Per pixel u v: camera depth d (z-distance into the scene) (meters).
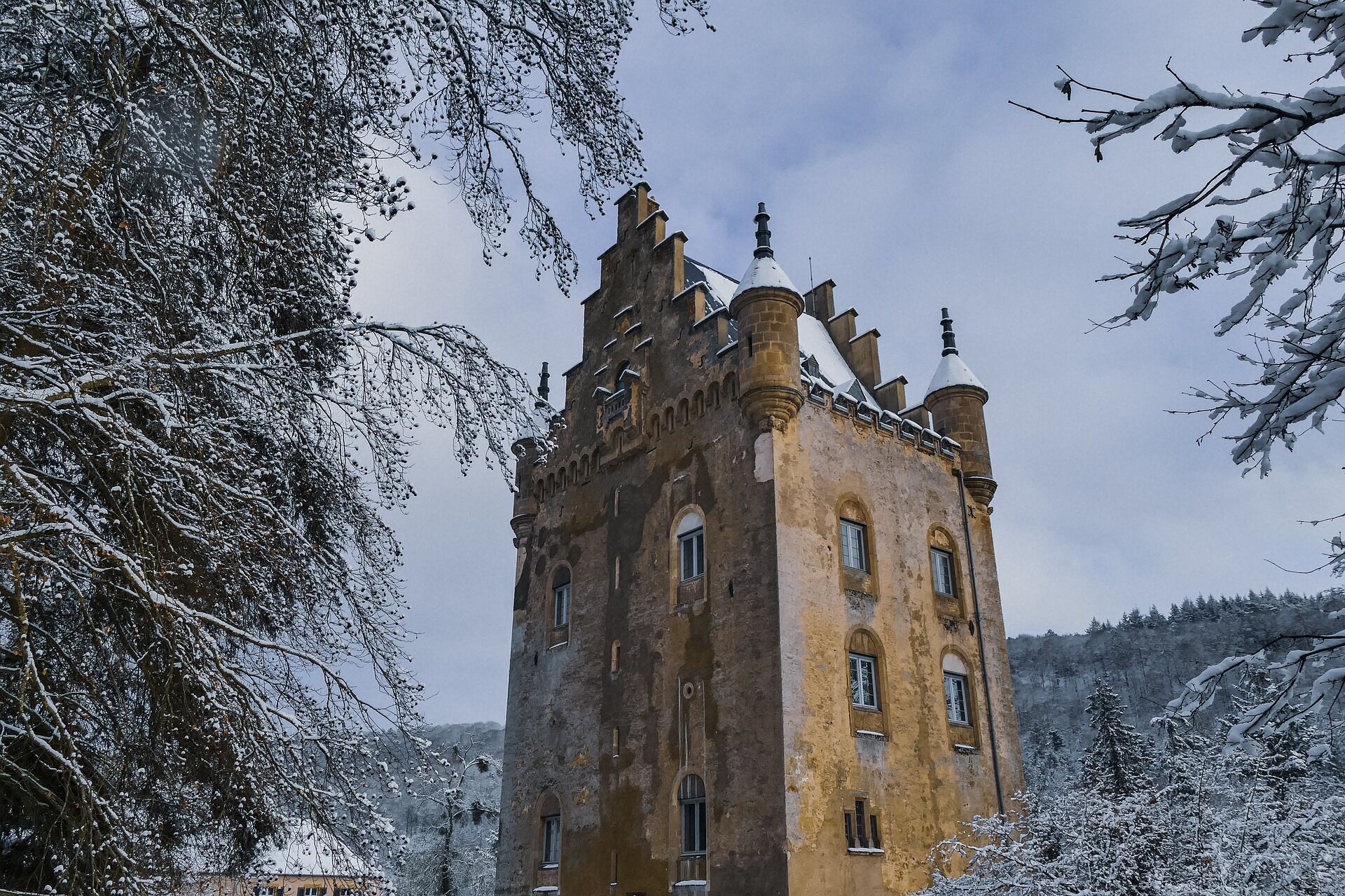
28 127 9.35
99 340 9.51
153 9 8.47
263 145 9.61
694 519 27.66
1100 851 14.02
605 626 29.69
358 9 9.65
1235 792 14.22
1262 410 6.98
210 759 9.70
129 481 8.68
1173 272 6.59
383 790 10.69
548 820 29.64
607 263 35.12
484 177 10.66
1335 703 6.73
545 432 11.63
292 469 11.27
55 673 10.02
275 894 11.32
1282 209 6.44
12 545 7.81
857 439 28.91
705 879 23.64
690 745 25.28
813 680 24.17
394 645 11.04
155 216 10.44
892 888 23.75
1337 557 7.20
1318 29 5.94
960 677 29.06
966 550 31.14
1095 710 42.44
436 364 10.54
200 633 8.73
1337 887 12.05
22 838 11.28
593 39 10.45
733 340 28.98
